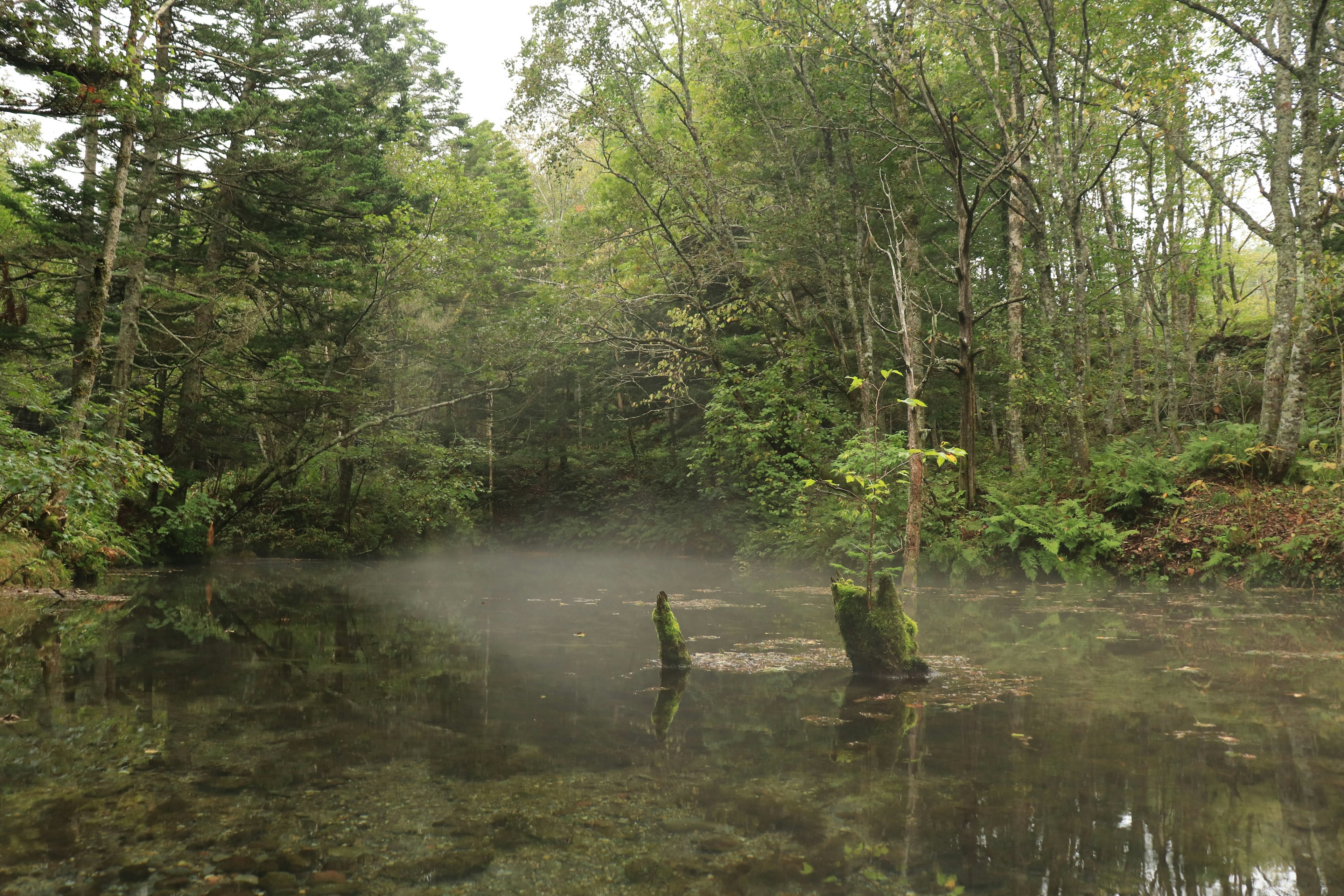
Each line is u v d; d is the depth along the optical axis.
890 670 5.13
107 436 9.64
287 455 18.84
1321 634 6.52
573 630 7.58
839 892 2.13
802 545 14.36
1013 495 12.91
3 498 8.52
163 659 5.89
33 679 5.09
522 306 23.27
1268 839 2.46
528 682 5.08
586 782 3.09
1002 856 2.36
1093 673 5.11
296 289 18.17
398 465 23.16
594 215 20.09
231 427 18.41
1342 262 11.83
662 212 18.84
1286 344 12.03
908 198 15.87
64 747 3.55
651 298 19.69
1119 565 11.16
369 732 3.85
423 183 20.41
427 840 2.52
